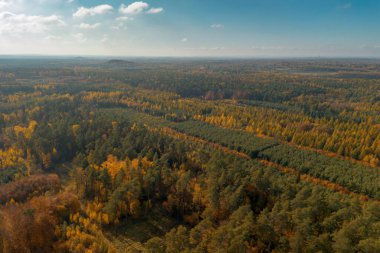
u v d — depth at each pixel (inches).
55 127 4980.3
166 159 3666.3
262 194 2883.9
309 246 1881.2
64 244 2381.9
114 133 4685.0
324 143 4753.9
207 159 3991.1
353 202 2404.0
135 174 3191.4
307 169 3863.2
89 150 4424.2
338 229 2057.1
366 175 3585.1
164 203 3073.3
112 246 2481.5
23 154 4404.5
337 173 3644.2
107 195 3051.2
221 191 2851.9
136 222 2888.8
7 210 2790.4
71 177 3939.5
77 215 2719.0
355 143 4498.0
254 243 2202.3
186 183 3006.9
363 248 1705.2
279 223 2213.3
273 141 5044.3
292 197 2706.7
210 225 2416.3
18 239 2313.0
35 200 2834.6
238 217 2352.4
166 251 2064.5
